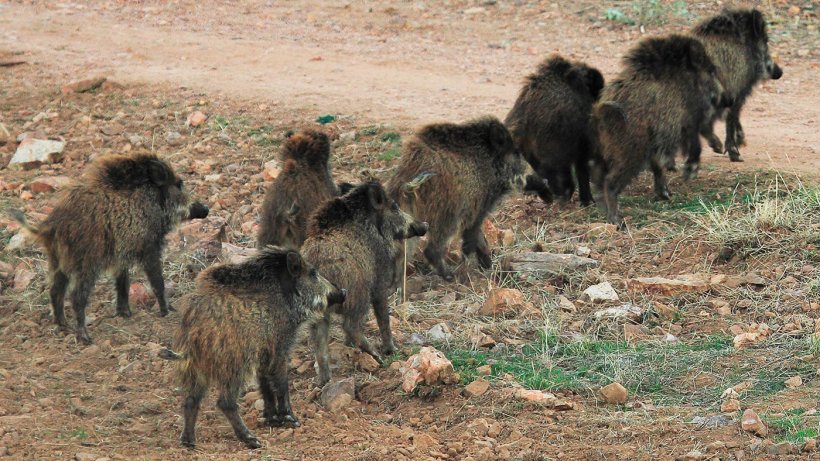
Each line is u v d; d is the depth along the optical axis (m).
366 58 25.42
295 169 13.23
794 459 9.40
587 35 27.28
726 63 17.80
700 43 16.09
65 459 9.76
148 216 13.16
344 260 11.59
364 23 28.69
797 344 12.10
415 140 13.91
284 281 10.48
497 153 14.20
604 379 11.70
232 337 10.01
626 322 13.17
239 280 10.26
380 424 10.89
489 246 15.56
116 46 26.45
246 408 11.45
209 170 18.75
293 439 10.48
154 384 11.87
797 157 18.30
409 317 13.63
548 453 9.94
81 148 19.91
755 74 18.28
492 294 13.70
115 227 12.85
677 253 15.05
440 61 25.27
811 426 10.02
